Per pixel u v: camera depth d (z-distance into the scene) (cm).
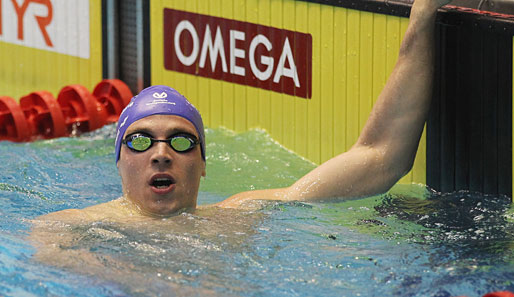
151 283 1102
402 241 1273
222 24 1991
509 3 1459
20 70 2545
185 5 2073
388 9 1622
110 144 2041
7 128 2139
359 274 1138
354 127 1747
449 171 1564
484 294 1074
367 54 1692
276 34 1873
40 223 1341
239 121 2005
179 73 2130
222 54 2008
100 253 1203
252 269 1151
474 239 1286
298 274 1138
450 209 1447
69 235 1280
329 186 1475
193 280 1113
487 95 1479
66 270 1148
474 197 1510
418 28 1487
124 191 1380
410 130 1496
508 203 1468
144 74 2234
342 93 1759
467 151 1531
